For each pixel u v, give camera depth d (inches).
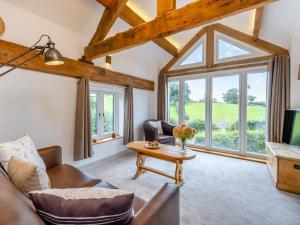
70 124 120.1
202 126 185.0
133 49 166.4
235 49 163.0
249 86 158.2
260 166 133.8
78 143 119.8
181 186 99.6
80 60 122.7
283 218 71.9
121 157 157.0
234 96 166.4
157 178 109.8
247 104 159.3
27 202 30.9
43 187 42.1
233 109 167.0
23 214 23.3
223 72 170.1
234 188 97.7
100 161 141.5
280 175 96.3
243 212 75.6
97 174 116.0
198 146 185.5
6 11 87.4
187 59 192.7
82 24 119.3
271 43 140.7
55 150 83.0
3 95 88.7
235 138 165.9
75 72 118.8
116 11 107.7
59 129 113.7
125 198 30.5
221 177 112.4
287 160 94.3
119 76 155.8
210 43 174.1
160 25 86.8
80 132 120.0
